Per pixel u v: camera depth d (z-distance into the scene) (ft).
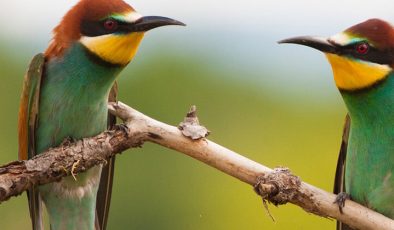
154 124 33.55
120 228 50.98
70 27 35.94
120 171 51.16
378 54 35.40
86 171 36.88
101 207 38.75
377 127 36.35
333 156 53.01
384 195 36.83
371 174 36.86
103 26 35.47
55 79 36.11
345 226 38.19
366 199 37.22
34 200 37.37
